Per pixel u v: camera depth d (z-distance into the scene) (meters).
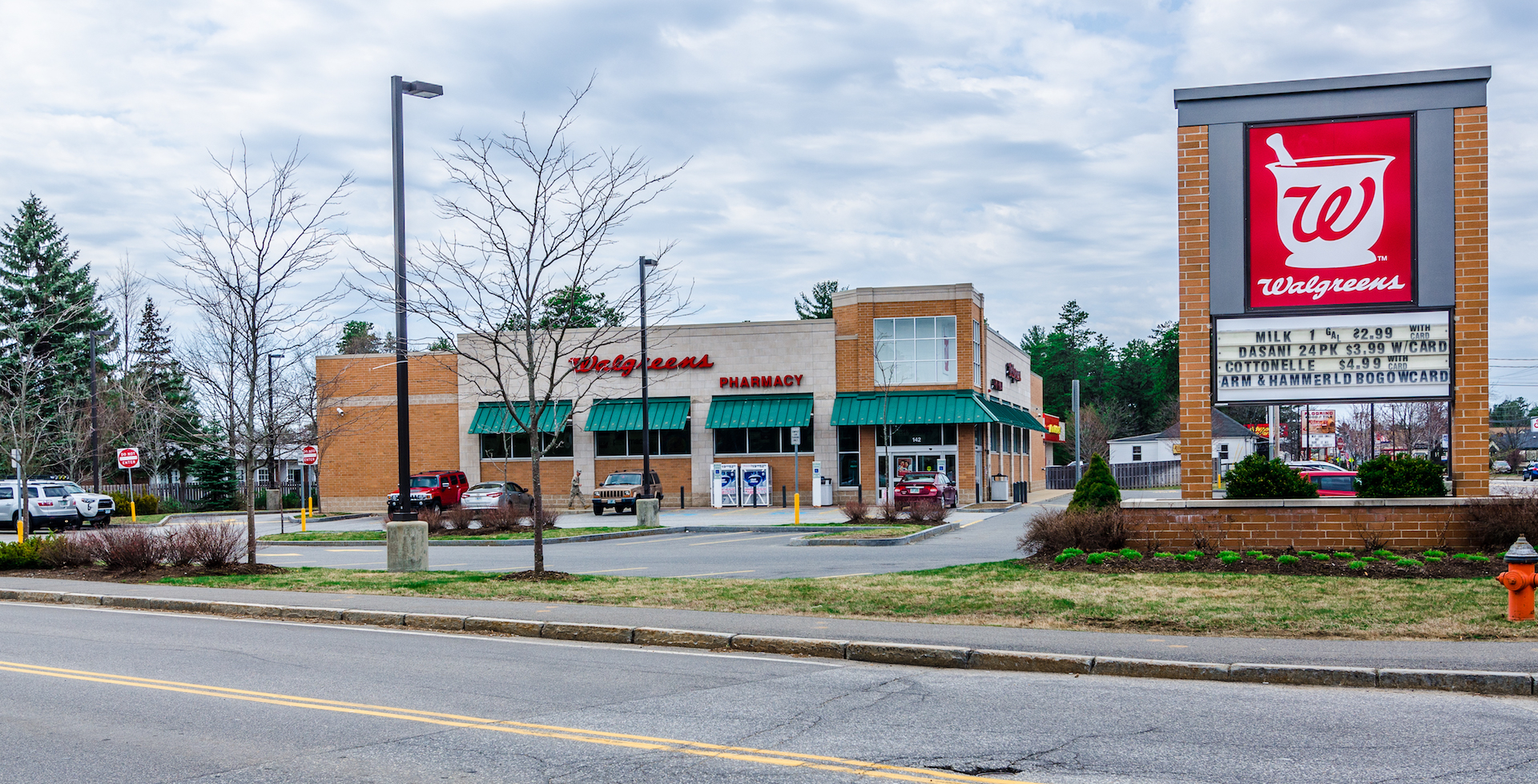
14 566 19.02
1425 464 16.45
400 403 17.86
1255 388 16.91
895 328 42.41
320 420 41.03
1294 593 12.47
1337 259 16.70
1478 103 16.27
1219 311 17.05
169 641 11.51
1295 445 85.88
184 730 7.33
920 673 9.49
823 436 42.56
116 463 49.41
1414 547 15.93
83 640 11.58
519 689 8.74
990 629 10.91
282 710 7.92
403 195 17.17
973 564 16.64
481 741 6.98
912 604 12.41
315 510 47.19
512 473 44.28
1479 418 16.19
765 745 6.85
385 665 9.92
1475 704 8.00
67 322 50.47
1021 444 54.62
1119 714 7.73
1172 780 6.04
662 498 43.50
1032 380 61.38
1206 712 7.77
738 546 24.14
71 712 7.89
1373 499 16.08
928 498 31.16
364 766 6.40
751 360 43.09
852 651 10.22
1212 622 10.85
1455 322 16.30
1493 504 15.55
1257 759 6.46
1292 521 16.38
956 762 6.43
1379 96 16.59
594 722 7.53
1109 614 11.41
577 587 14.61
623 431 43.75
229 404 18.72
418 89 17.16
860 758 6.53
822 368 42.69
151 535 19.05
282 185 18.56
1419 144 16.45
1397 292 16.50
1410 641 9.84
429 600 13.78
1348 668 8.76
